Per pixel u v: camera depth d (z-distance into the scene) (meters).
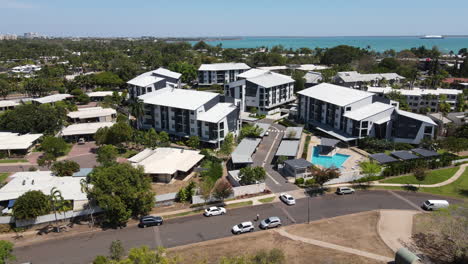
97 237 64.88
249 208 75.50
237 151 104.06
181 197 78.12
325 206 76.31
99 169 78.50
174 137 122.12
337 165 98.88
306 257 57.72
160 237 64.44
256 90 158.12
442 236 60.59
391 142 110.88
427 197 80.81
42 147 103.19
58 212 70.06
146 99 127.06
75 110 155.25
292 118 152.00
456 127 119.69
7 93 188.50
